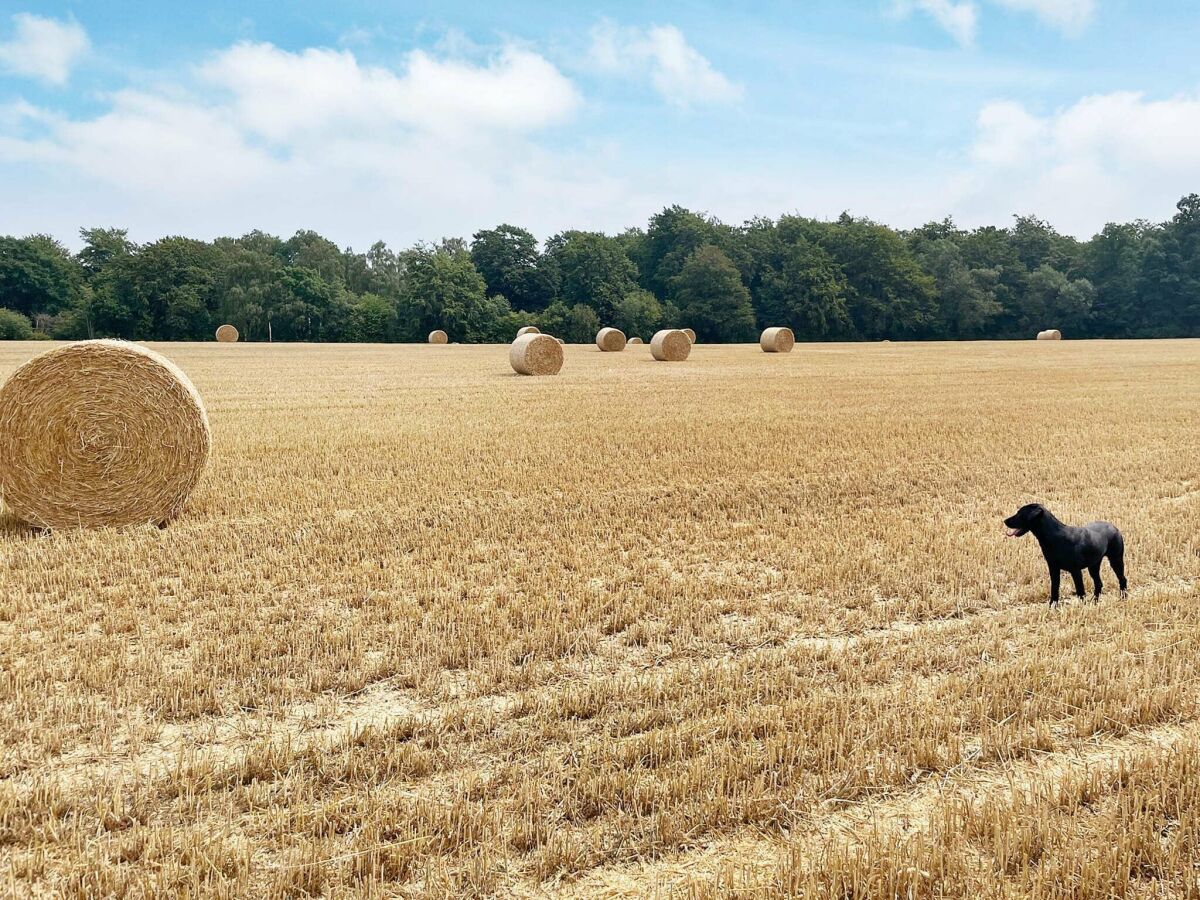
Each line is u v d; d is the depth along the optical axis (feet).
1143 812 13.85
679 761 15.56
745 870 12.66
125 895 12.01
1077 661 20.02
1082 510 36.04
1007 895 11.80
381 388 91.97
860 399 80.79
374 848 12.78
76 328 302.25
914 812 14.29
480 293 335.47
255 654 20.94
